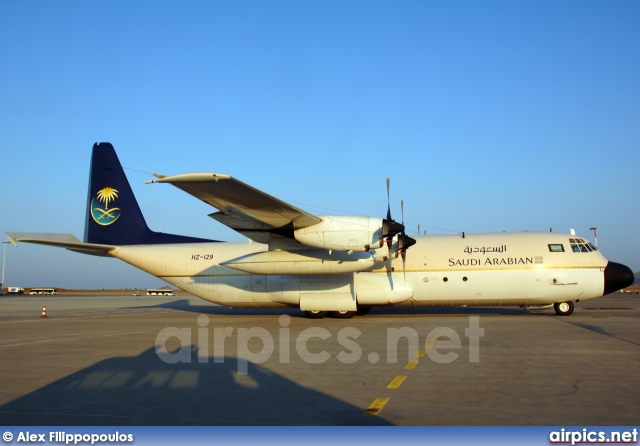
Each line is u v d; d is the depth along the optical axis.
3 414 7.12
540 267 20.61
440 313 23.84
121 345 14.07
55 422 6.76
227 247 23.44
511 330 15.96
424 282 21.17
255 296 22.52
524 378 8.96
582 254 20.73
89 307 38.03
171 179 13.88
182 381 9.09
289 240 19.75
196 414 7.00
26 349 13.48
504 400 7.48
